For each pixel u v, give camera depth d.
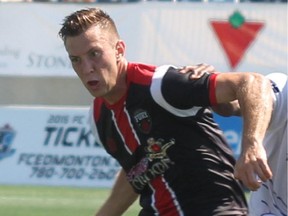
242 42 32.38
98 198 26.14
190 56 32.62
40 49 32.75
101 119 8.58
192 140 8.15
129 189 9.48
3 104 33.94
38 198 25.92
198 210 8.17
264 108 7.47
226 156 8.34
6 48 32.75
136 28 32.66
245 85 7.62
